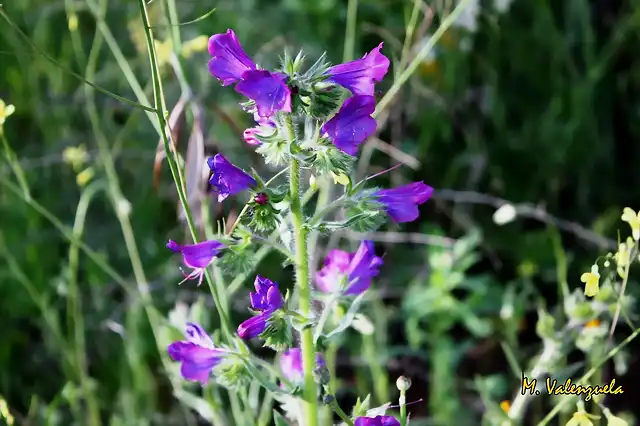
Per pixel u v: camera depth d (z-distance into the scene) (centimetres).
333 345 90
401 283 104
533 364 94
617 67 120
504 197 112
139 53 109
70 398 93
